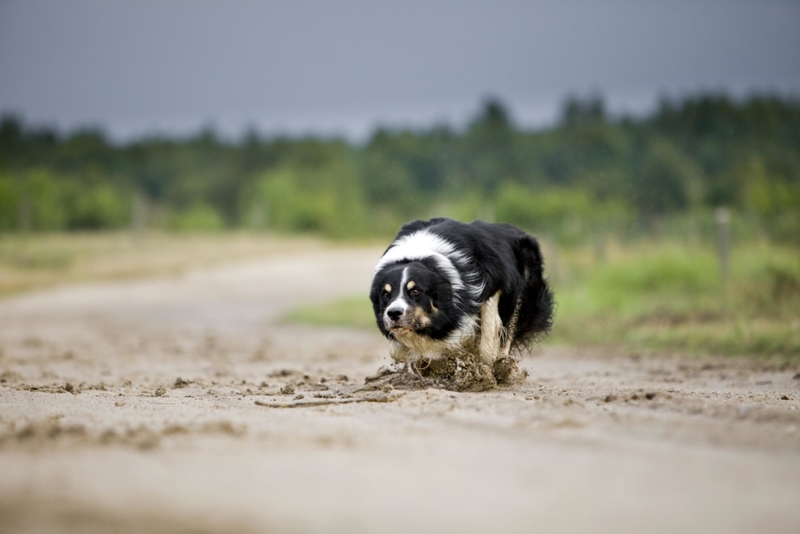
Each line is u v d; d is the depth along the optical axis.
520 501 4.84
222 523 4.43
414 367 10.40
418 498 4.89
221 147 153.00
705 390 10.29
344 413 7.54
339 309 27.11
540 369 13.71
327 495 4.93
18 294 39.97
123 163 152.50
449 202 82.88
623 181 92.12
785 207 36.41
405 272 9.73
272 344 19.47
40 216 83.38
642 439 6.20
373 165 126.19
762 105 121.19
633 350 16.39
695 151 111.62
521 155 127.50
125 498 4.80
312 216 93.69
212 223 100.88
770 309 17.98
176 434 6.48
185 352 17.36
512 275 10.45
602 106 151.62
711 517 4.56
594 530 4.39
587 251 30.00
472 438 6.33
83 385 10.69
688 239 26.53
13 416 7.43
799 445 5.91
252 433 6.54
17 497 4.78
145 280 45.28
